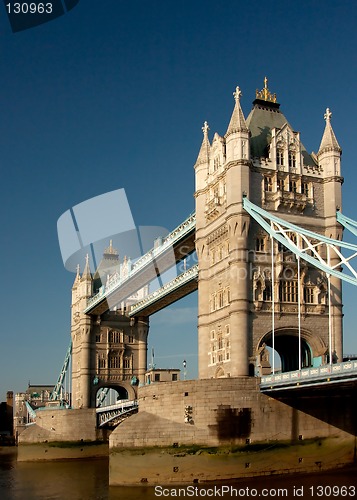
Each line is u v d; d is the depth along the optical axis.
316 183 76.44
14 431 182.38
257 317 70.00
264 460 61.91
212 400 62.28
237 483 59.72
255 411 62.62
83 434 110.88
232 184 72.06
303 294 72.44
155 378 97.25
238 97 74.56
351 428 65.81
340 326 72.88
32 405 180.12
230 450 61.38
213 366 74.44
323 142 78.25
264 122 79.56
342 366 52.22
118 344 127.31
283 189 74.44
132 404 99.62
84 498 60.38
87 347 124.88
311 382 56.53
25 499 64.19
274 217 68.38
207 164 81.12
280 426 63.06
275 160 74.56
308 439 63.81
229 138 73.56
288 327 70.81
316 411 64.75
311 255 73.81
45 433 111.00
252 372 68.25
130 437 62.50
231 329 69.56
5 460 115.88
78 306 134.88
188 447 61.59
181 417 62.50
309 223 74.69
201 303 77.88
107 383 125.06
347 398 66.12
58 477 82.31
